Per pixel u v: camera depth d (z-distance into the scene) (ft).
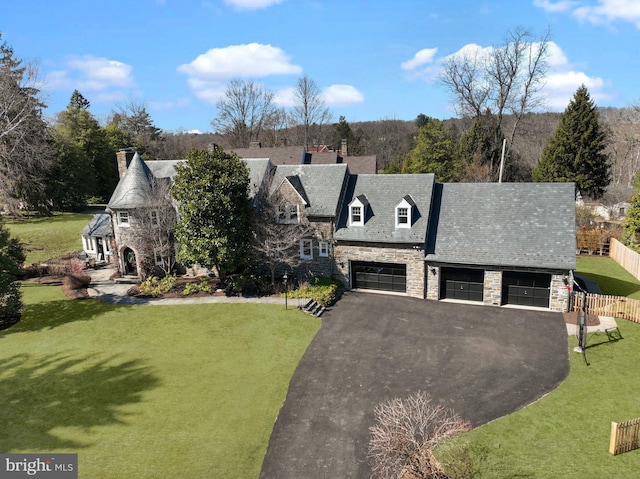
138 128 345.92
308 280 104.99
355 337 80.07
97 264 132.05
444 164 214.90
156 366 70.38
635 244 127.65
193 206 93.15
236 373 68.44
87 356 73.77
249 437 54.29
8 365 71.05
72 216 200.85
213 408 59.67
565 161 178.81
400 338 79.41
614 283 109.91
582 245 145.07
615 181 264.72
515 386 63.46
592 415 56.24
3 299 88.74
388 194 106.52
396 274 103.14
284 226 105.40
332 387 64.64
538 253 89.56
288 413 58.95
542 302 91.91
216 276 112.88
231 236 95.81
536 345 75.51
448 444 50.57
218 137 447.01
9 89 150.92
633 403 58.39
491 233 95.91
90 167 227.20
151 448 51.72
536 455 49.21
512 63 161.38
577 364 68.90
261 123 292.40
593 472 46.37
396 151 387.75
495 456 49.16
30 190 182.39
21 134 150.30
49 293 104.63
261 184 110.42
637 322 83.41
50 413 58.23
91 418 57.26
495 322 85.30
